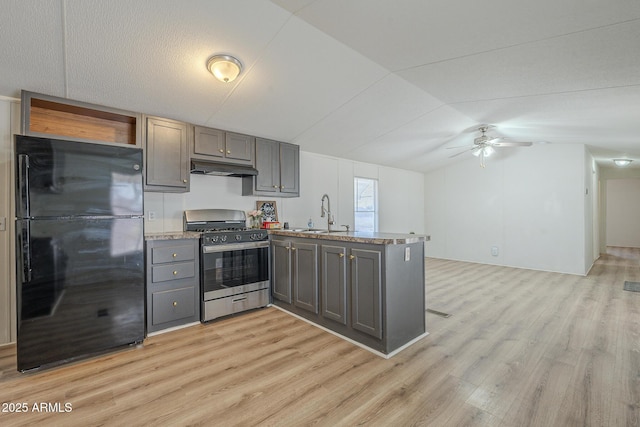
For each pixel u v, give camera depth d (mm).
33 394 1857
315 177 4887
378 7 1883
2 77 2262
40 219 2109
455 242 6750
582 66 2412
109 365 2205
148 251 2711
